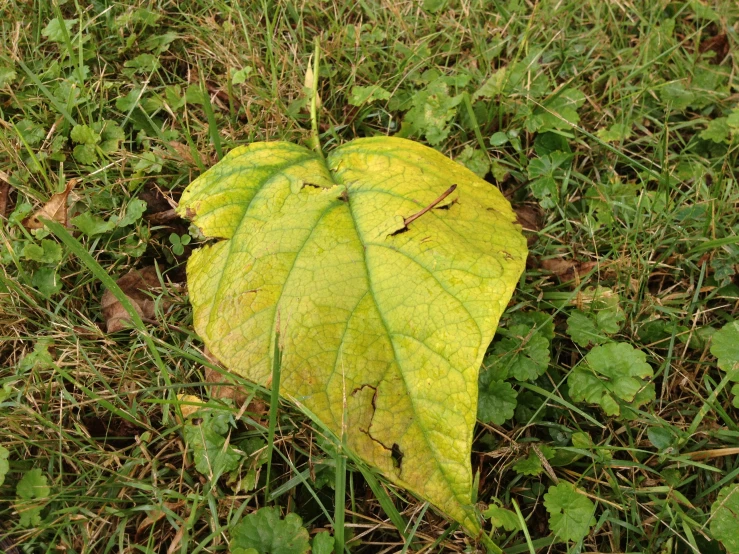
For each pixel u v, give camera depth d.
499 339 0.33
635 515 0.28
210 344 0.27
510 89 0.43
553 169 0.39
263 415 0.30
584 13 0.49
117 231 0.36
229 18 0.45
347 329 0.26
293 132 0.42
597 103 0.44
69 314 0.33
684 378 0.32
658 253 0.37
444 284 0.26
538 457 0.29
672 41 0.47
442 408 0.24
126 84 0.43
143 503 0.28
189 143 0.38
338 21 0.47
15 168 0.38
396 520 0.26
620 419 0.30
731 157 0.41
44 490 0.27
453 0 0.49
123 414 0.29
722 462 0.29
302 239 0.28
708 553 0.27
